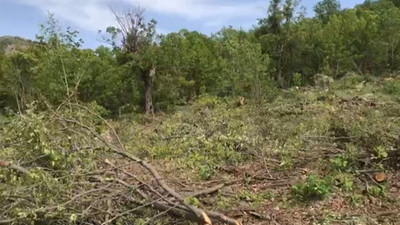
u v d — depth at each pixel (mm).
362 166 6082
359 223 4562
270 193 5520
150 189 4383
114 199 4309
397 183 5586
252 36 37656
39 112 4906
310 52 36125
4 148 4449
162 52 25422
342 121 7133
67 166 4344
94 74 23938
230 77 22047
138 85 26344
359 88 17250
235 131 8188
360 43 37344
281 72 35875
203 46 36250
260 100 14773
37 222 3945
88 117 5402
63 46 17641
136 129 10531
